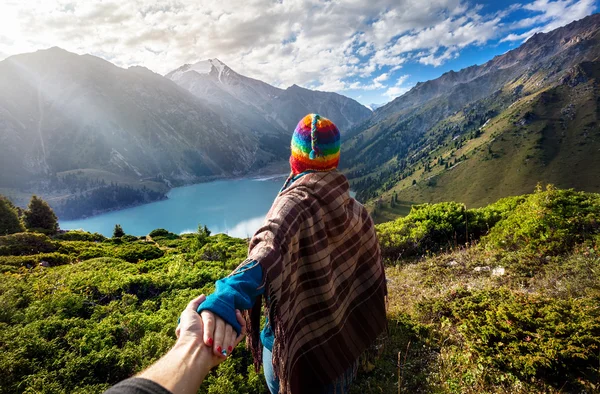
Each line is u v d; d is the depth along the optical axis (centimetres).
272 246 150
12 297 949
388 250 1159
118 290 1157
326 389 182
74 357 623
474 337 457
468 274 759
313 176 187
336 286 188
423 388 412
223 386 493
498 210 1252
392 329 537
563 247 730
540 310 461
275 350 162
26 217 5619
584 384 362
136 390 68
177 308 876
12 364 584
